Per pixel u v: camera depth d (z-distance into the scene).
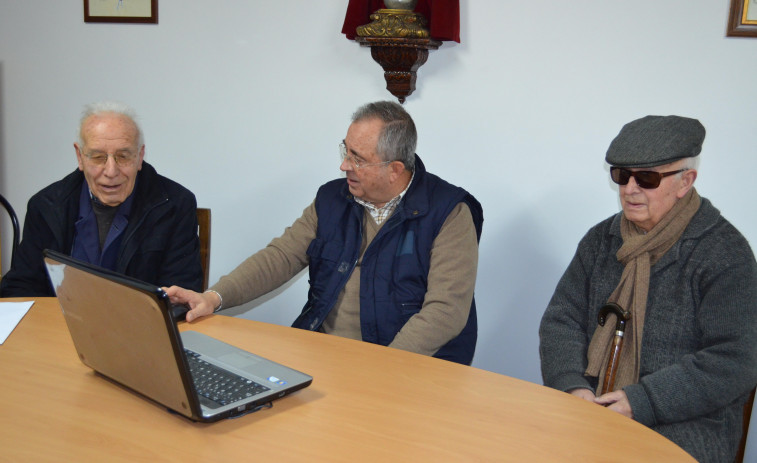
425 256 1.75
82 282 1.08
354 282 1.81
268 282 1.83
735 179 2.08
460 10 2.25
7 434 1.00
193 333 1.38
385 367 1.32
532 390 1.24
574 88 2.18
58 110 2.85
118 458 0.95
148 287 0.96
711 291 1.49
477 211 1.86
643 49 2.09
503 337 2.41
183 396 1.01
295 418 1.09
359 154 1.71
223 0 2.54
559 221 2.27
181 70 2.65
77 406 1.10
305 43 2.47
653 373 1.49
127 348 1.07
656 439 1.07
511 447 1.03
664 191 1.52
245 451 0.98
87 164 1.77
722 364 1.43
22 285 1.88
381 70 2.40
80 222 1.90
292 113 2.54
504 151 2.30
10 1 2.80
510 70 2.24
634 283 1.59
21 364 1.26
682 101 2.08
